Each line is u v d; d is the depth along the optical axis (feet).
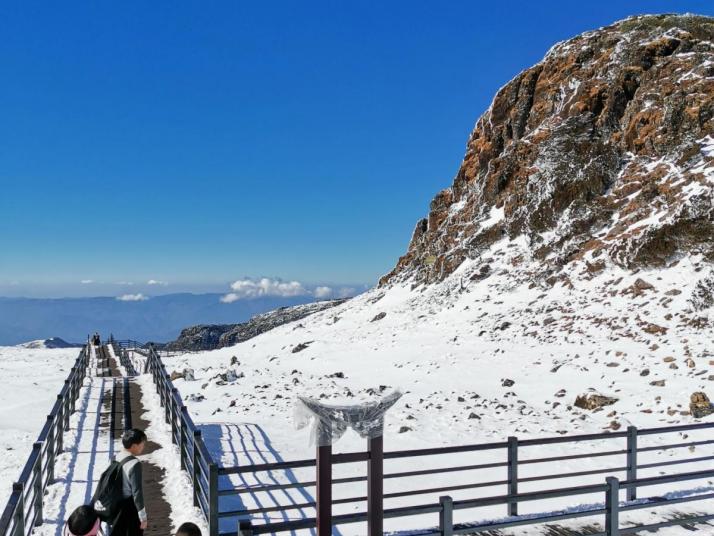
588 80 168.66
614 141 149.18
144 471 44.29
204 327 370.53
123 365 135.23
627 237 114.73
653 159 133.80
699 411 58.34
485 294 136.36
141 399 77.82
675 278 100.32
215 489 28.86
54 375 117.19
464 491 42.32
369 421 25.00
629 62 161.27
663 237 105.91
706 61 144.66
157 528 32.99
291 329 192.03
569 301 112.16
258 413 69.26
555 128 161.27
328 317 194.49
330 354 128.36
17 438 57.11
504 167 172.35
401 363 105.19
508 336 106.63
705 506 36.55
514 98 197.88
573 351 89.35
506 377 83.76
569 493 30.45
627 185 131.34
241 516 36.14
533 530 33.09
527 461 34.45
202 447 34.58
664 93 143.23
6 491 40.88
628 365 77.41
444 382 85.87
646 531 32.81
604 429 58.23
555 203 141.08
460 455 51.24
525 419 62.90
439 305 145.48
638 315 94.17
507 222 157.17
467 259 161.99
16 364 143.13
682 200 109.19
